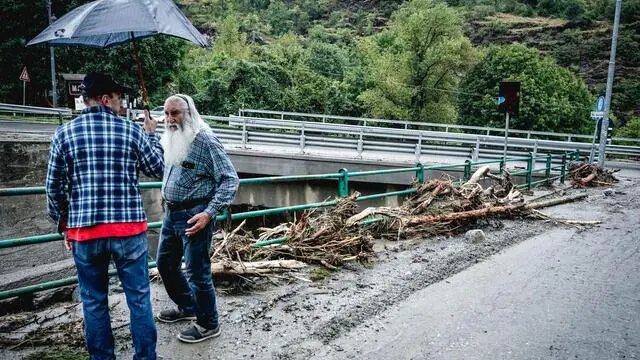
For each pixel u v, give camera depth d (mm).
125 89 2748
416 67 36750
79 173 2516
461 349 3525
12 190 3543
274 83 34344
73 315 3750
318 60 46938
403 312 4203
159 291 4262
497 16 119312
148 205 11570
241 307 4035
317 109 36750
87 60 30375
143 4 2988
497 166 15727
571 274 5449
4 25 30547
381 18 127812
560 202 10555
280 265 4859
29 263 9102
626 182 15125
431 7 36781
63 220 2631
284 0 157750
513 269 5586
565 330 3910
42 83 32062
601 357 3453
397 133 17078
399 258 5777
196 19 125500
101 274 2676
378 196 6961
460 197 7781
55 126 18422
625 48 90000
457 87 40156
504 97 11195
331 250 5438
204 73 41062
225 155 3148
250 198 15164
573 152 16734
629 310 4387
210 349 3293
